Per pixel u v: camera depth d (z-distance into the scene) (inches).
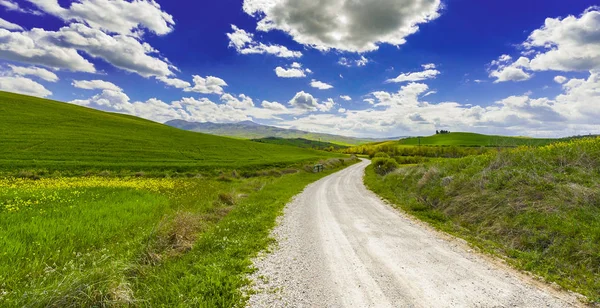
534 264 254.1
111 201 502.3
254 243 321.4
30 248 249.1
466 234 362.3
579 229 280.8
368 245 319.9
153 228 312.5
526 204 359.9
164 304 181.6
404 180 820.6
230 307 184.7
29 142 1462.8
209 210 516.7
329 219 461.7
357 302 192.4
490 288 211.6
